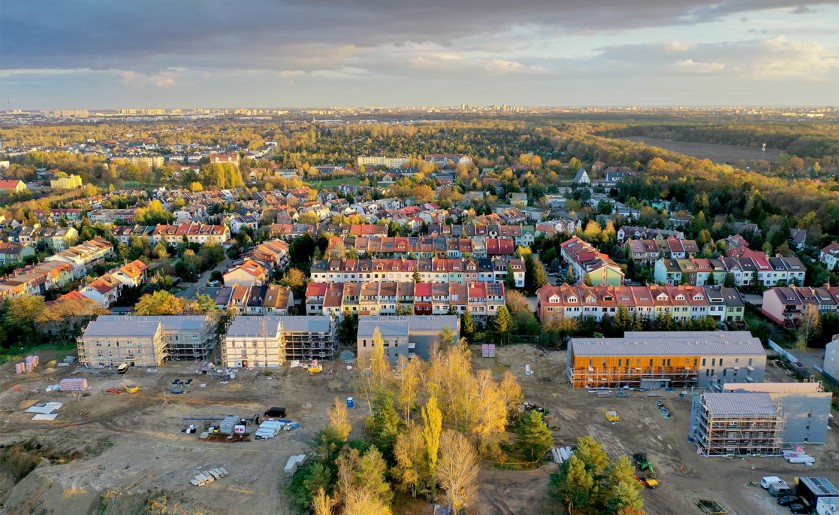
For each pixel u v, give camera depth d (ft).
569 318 626.64
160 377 549.54
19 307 630.33
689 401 501.97
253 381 540.52
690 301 651.25
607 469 388.78
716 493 390.21
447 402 451.53
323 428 457.27
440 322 586.86
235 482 402.31
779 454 429.38
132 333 568.41
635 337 540.11
